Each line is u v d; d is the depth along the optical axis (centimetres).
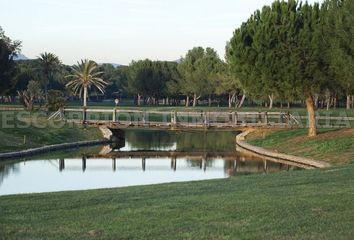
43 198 1501
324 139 3762
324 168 2241
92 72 10794
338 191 1482
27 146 3966
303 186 1616
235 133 6706
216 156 3981
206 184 1791
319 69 3741
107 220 1164
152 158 3859
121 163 3500
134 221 1148
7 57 6381
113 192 1630
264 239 991
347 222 1107
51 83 12525
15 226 1113
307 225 1087
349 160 3017
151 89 12106
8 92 6700
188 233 1038
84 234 1042
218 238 1002
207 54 11494
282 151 3869
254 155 4041
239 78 4088
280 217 1160
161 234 1034
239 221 1133
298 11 3912
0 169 3044
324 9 3744
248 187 1650
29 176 2780
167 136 6222
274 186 1656
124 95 15450
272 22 3853
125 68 13400
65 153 4047
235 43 4091
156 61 12450
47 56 10481
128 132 6950
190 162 3603
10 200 1464
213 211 1236
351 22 3306
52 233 1054
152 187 1755
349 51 3359
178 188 1691
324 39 3662
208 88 10675
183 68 11412
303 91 3853
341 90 3888
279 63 3769
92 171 3039
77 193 1622
